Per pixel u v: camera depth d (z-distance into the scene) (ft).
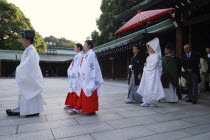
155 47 14.20
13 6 83.10
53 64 97.81
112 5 59.93
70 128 8.73
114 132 8.21
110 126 9.10
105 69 62.85
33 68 10.49
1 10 81.35
